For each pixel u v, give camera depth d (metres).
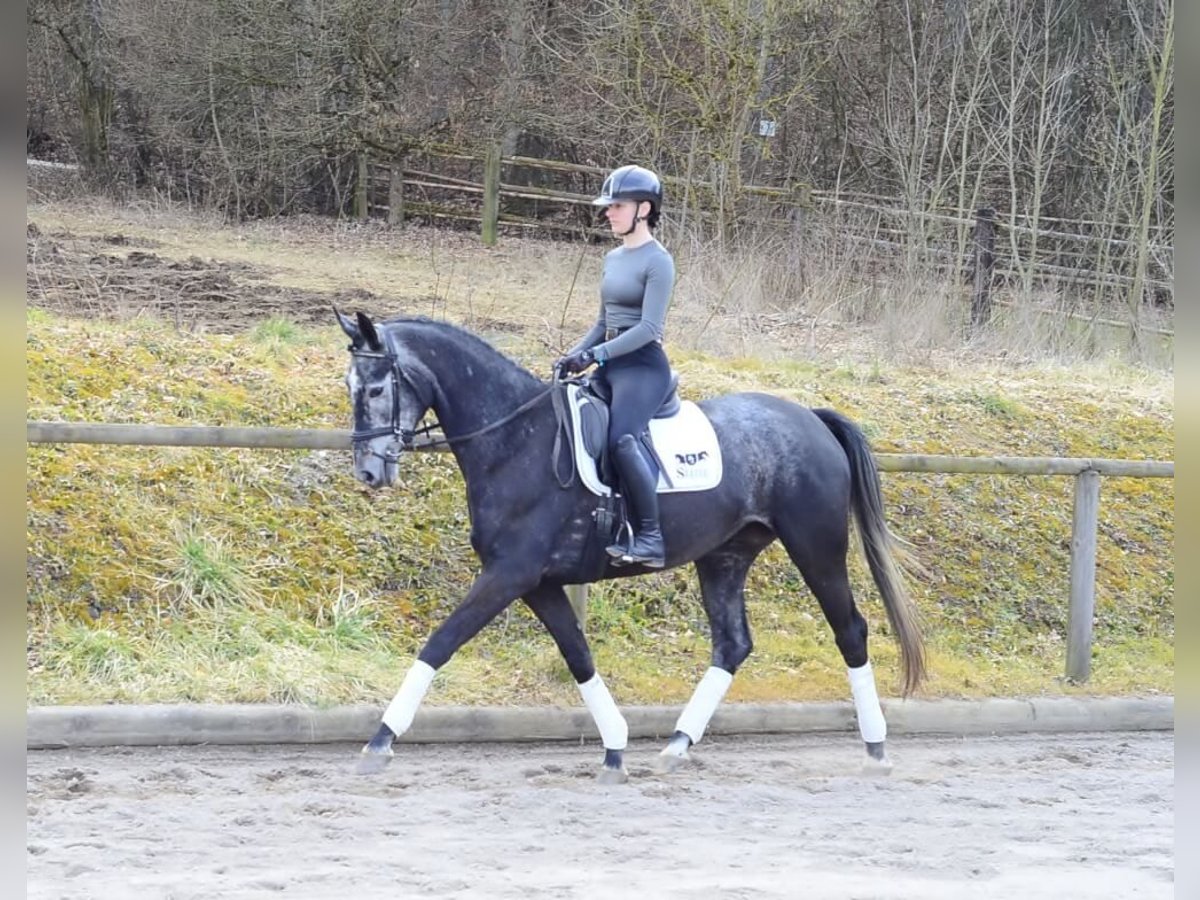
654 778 7.30
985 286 16.84
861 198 20.80
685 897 5.39
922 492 10.91
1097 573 10.65
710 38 17.56
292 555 8.88
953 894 5.59
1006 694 8.92
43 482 8.74
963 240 17.62
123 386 9.77
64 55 24.42
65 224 19.77
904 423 11.70
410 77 23.28
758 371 12.52
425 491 9.63
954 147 21.69
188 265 16.41
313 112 22.59
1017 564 10.49
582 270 18.73
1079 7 23.98
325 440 7.89
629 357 7.11
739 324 14.05
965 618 9.90
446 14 23.23
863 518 7.76
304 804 6.45
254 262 17.70
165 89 22.58
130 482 8.97
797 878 5.71
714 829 6.42
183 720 7.36
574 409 6.96
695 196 17.53
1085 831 6.58
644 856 5.96
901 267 16.78
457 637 6.82
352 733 7.61
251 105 23.48
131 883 5.33
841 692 8.68
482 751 7.73
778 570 9.93
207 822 6.15
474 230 24.09
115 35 23.00
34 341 10.04
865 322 16.19
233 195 23.47
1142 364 15.55
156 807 6.35
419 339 6.84
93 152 24.20
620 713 7.94
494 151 22.22
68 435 7.70
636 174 7.00
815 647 9.25
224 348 10.80
